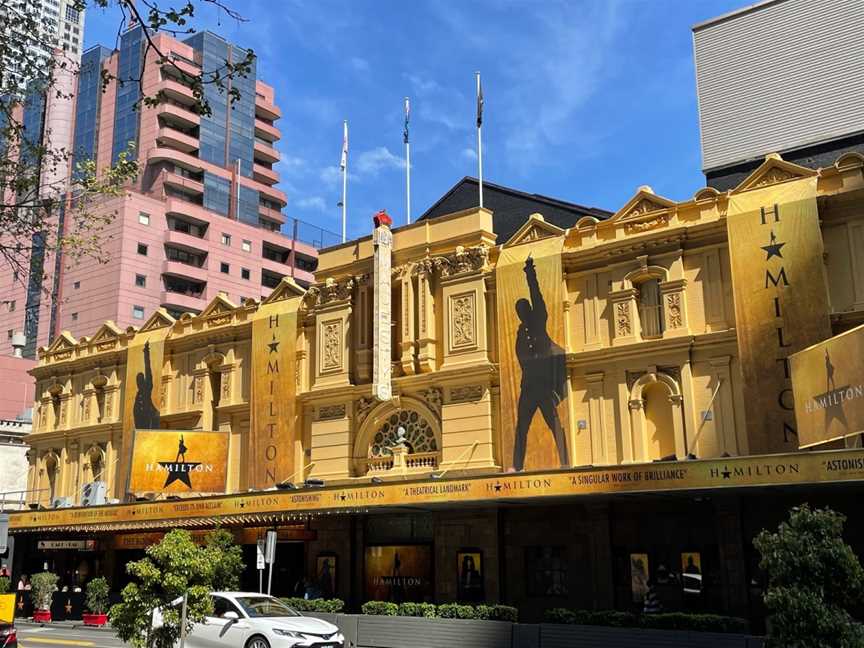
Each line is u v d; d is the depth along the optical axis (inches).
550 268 1125.7
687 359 1016.9
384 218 1299.2
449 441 1171.3
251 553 1362.0
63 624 1300.4
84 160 713.6
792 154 1200.2
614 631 814.5
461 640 916.6
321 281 1378.0
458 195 1413.6
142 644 616.4
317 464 1300.4
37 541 1582.2
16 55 664.4
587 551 1031.0
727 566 925.8
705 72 1334.9
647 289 1080.8
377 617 986.1
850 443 831.7
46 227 690.8
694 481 822.5
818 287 925.2
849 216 950.4
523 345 1127.0
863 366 775.7
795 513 560.7
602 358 1079.0
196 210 3344.0
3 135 678.5
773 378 933.8
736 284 976.3
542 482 924.6
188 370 1533.0
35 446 1784.0
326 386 1309.1
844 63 1197.7
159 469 1370.6
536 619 1050.7
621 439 1050.1
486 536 1105.4
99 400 1679.4
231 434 1443.2
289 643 708.7
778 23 1278.3
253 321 1425.9
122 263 3068.4
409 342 1242.6
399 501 1023.6
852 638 502.3
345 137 1473.9
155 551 619.2
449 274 1224.2
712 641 758.5
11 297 3272.6
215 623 741.9
